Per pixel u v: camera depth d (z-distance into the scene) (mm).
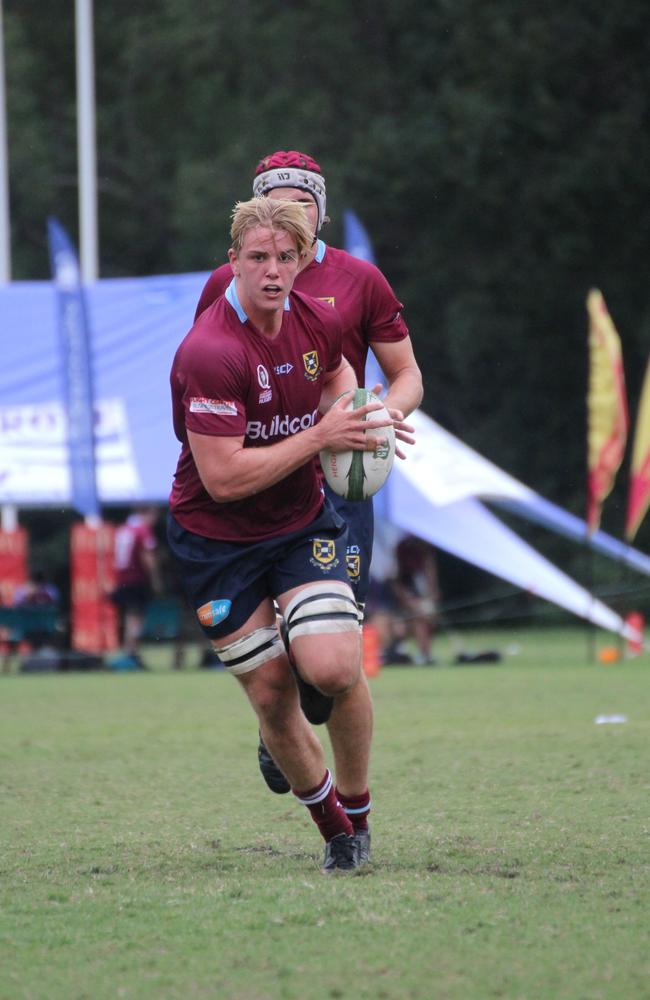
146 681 50844
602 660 57000
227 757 27047
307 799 16219
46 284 65812
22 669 59375
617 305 111312
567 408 113062
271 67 122062
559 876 15617
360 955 12477
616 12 107000
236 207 15359
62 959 12578
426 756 26047
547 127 107688
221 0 121188
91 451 60906
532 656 62781
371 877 15711
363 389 16578
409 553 60938
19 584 68562
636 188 108312
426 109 112812
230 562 15836
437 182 111500
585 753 25938
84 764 26234
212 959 12469
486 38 109812
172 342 64375
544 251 111438
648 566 62000
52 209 124938
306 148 116250
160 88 126438
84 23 82250
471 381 114188
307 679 15508
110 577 65562
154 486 62219
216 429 15266
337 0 119125
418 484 59562
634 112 108375
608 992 11344
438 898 14555
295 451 15414
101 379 64000
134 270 129750
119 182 128000
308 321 15891
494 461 112688
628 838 17781
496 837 18000
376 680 47438
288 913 14047
